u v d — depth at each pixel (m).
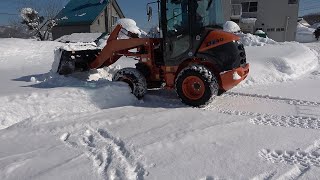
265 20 30.78
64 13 36.16
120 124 5.13
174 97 7.00
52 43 18.53
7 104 5.44
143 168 3.66
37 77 9.08
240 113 5.74
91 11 34.75
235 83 6.14
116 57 7.50
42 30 36.06
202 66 6.07
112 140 4.51
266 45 14.99
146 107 6.22
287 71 9.30
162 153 4.03
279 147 4.18
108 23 35.66
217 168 3.65
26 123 5.16
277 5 30.28
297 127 4.95
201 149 4.14
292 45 14.29
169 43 6.51
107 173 3.58
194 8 6.17
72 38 27.25
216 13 6.78
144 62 7.00
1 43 16.89
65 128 4.96
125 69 6.91
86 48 8.38
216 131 4.75
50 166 3.73
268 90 7.48
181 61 6.48
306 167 3.67
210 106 6.22
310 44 18.25
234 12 28.83
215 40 6.13
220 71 6.15
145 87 6.75
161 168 3.66
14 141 4.53
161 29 6.66
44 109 5.69
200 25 6.35
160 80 6.98
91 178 3.48
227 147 4.20
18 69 12.45
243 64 6.44
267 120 5.32
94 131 4.86
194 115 5.58
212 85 5.98
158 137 4.53
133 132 4.75
